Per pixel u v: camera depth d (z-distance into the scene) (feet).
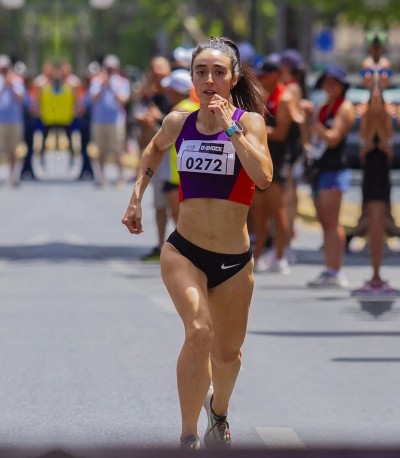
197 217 47.57
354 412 57.57
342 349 72.59
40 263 114.83
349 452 30.01
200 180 47.65
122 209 169.48
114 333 77.30
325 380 64.23
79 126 223.71
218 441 49.60
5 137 200.23
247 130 47.52
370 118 89.71
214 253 47.55
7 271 109.09
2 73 198.29
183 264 47.37
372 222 92.68
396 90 205.36
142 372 65.87
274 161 103.65
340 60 368.68
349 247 122.52
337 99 93.86
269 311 86.28
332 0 299.79
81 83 225.15
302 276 105.40
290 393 61.36
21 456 31.65
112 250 125.39
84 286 99.14
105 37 563.07
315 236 139.54
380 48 90.33
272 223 115.03
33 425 54.60
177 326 80.07
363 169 92.17
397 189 199.21
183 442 45.55
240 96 49.85
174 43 451.12
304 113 95.86
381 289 93.45
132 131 303.68
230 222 47.60
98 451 31.50
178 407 58.13
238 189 47.55
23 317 83.51
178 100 103.24
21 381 63.67
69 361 68.69
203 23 394.11
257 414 57.21
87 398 59.88
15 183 204.54
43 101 223.92
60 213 163.12
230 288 48.11
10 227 146.20
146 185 50.55
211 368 49.29
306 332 78.02
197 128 48.19
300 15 335.06
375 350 72.33
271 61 101.76
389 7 294.66
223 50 47.93
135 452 31.17
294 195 114.21
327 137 93.66
